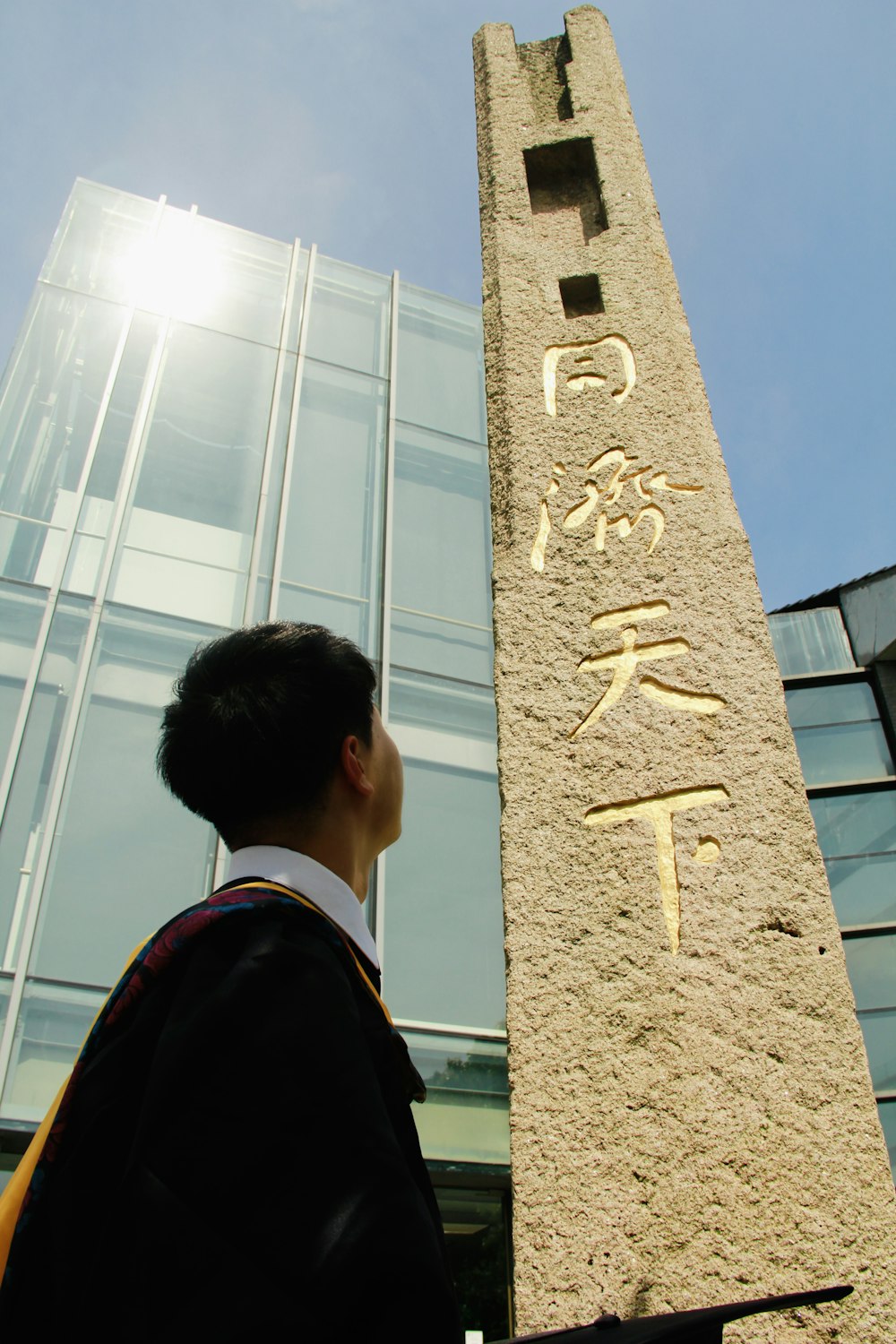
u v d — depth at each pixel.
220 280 8.99
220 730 1.07
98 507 7.20
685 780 2.49
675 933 2.28
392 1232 0.63
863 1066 2.10
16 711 6.17
